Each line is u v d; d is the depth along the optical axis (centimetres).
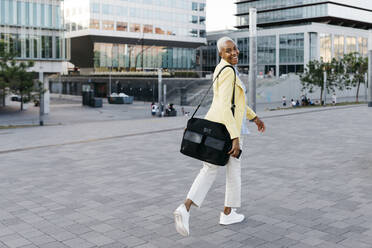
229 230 452
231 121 407
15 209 552
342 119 1747
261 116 1925
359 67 4788
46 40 4722
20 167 860
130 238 433
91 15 7962
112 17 8200
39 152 1057
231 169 450
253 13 1802
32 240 432
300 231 445
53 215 521
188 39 9244
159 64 8994
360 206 536
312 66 4494
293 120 1733
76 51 8575
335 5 8875
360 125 1508
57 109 4622
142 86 6481
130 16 8406
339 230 447
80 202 582
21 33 4556
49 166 866
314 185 654
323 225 464
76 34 8331
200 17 9431
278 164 834
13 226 480
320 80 4372
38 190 659
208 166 420
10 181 730
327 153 950
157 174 764
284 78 5719
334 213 508
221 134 404
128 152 1023
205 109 4700
